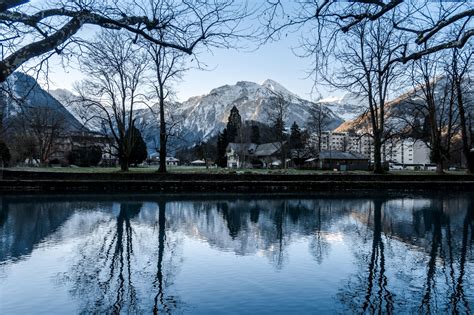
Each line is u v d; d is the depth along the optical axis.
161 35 6.14
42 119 59.09
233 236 15.37
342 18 5.04
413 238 15.22
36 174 31.53
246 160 90.62
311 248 13.33
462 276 10.20
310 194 32.38
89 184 30.27
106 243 14.00
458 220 19.83
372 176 35.97
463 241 14.59
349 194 32.75
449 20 4.27
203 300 8.49
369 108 38.66
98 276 10.15
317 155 75.44
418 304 8.33
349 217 20.72
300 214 21.73
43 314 7.77
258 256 12.17
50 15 4.16
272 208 24.36
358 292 8.95
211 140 130.12
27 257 11.95
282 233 16.05
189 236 15.31
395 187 35.09
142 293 8.90
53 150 72.69
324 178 35.31
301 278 9.98
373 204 26.75
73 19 4.17
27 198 27.25
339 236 15.48
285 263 11.38
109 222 18.47
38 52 3.74
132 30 5.11
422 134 40.69
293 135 84.62
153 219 19.53
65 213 21.16
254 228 17.16
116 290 9.11
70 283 9.57
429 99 34.69
